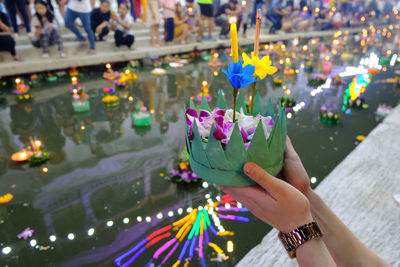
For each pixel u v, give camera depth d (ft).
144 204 8.70
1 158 11.41
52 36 24.04
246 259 5.95
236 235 7.43
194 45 32.07
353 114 14.85
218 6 36.22
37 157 11.02
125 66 26.89
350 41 37.91
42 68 22.85
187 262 6.68
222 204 8.61
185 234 7.53
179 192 9.20
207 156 2.60
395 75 21.97
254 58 2.43
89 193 9.27
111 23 28.60
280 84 20.57
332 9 43.55
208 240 7.29
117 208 8.58
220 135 2.51
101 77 23.49
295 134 12.86
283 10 39.04
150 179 9.88
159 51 29.14
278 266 5.67
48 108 16.61
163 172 10.25
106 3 26.61
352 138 12.37
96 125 14.35
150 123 14.52
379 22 46.29
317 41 38.55
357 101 15.75
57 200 8.97
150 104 17.24
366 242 5.74
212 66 26.76
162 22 36.01
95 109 16.40
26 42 25.14
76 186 9.62
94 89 20.13
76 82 21.27
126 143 12.43
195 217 8.11
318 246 2.14
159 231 7.67
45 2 22.82
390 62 25.76
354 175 8.13
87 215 8.34
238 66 2.43
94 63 25.36
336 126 13.56
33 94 18.95
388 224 6.15
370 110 15.31
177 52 30.73
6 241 7.52
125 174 10.20
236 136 2.39
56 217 8.29
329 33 43.06
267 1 39.24
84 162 11.02
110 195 9.13
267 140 2.61
